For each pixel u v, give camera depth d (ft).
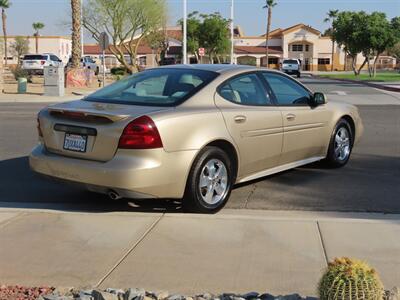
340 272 11.13
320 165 28.84
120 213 20.17
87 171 19.26
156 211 21.12
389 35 164.25
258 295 13.25
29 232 17.99
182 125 19.47
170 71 22.75
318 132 26.13
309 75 211.61
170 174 19.21
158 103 20.53
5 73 135.74
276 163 23.90
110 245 16.83
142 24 146.41
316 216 20.83
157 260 15.67
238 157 21.58
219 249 16.47
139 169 18.61
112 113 19.22
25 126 46.19
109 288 13.82
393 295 12.31
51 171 20.51
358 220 19.19
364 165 29.81
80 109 19.99
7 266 15.29
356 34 166.91
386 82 126.72
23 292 13.62
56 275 14.73
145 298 12.94
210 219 19.27
